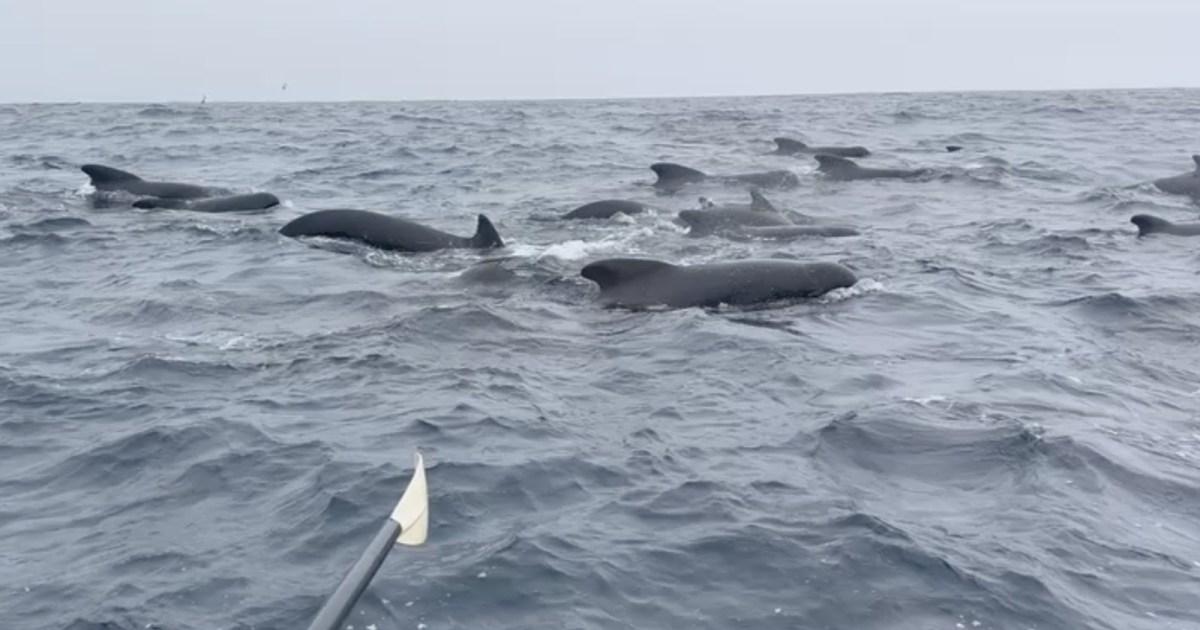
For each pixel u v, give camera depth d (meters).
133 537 7.56
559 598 6.59
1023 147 35.50
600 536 7.37
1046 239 18.81
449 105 68.69
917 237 19.17
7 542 7.55
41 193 24.95
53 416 9.98
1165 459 8.86
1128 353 11.96
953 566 6.93
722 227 19.02
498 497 8.00
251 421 9.66
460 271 15.97
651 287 14.03
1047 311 13.87
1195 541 7.49
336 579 6.89
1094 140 37.53
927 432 9.28
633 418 9.77
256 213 22.17
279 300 14.34
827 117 49.53
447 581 6.76
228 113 57.41
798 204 22.98
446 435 9.25
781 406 10.09
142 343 12.41
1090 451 8.85
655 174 28.22
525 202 23.70
